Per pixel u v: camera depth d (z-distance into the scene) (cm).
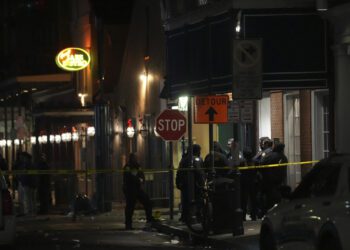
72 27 8788
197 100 3641
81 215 5288
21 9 11475
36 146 7038
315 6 3966
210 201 3516
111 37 7238
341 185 2106
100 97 5734
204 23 4325
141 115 6303
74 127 7194
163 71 5662
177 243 3597
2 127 10338
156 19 5859
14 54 11538
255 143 4753
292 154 4481
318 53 3994
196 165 4041
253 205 4156
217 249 3297
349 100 3800
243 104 3700
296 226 2300
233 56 3372
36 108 7394
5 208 2909
